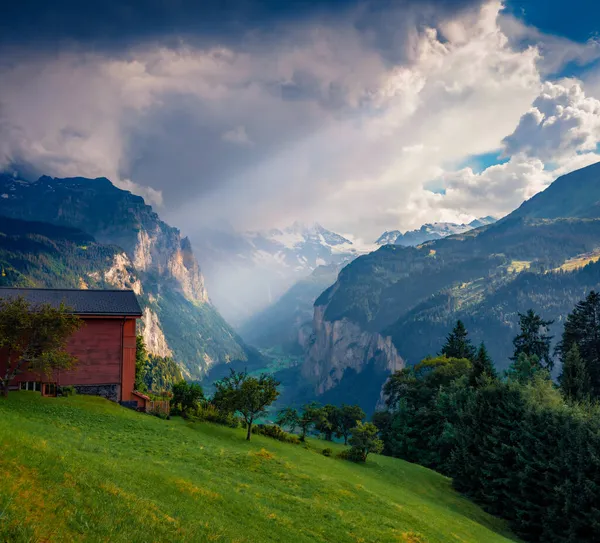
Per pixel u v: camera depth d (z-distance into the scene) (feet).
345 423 282.97
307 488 112.78
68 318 167.63
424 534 99.86
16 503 42.70
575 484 135.03
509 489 161.99
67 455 68.08
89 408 155.02
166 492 71.61
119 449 107.45
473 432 184.24
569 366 211.41
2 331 152.05
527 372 241.35
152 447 119.85
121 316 191.83
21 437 66.85
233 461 122.62
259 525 74.08
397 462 211.41
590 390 212.02
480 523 152.46
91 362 187.83
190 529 55.83
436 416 248.11
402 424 262.26
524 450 155.12
